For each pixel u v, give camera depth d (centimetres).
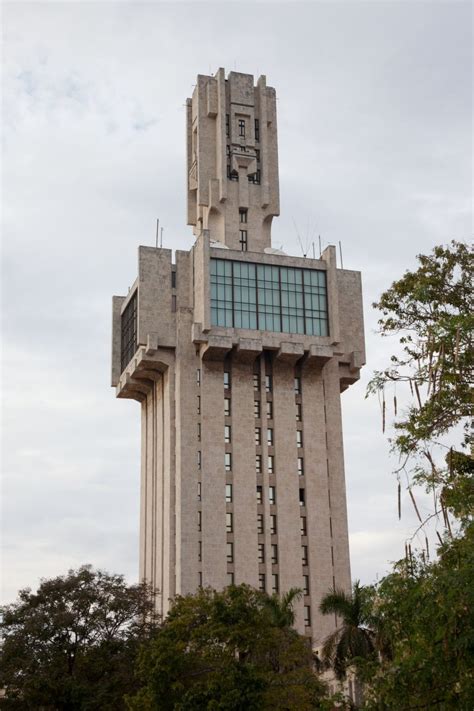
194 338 12062
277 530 11825
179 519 11569
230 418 12162
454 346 4038
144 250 12669
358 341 13112
